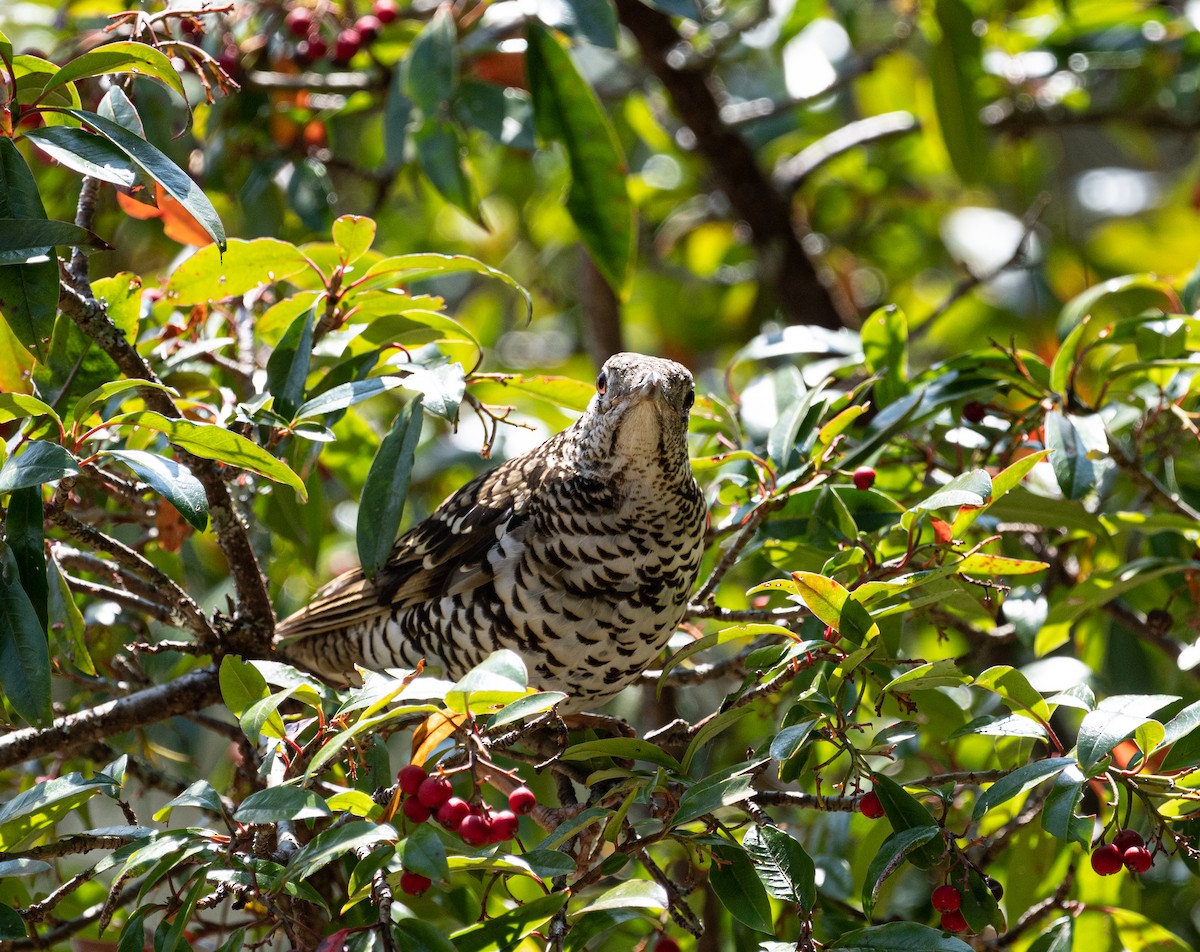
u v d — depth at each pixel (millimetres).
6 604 5543
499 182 13797
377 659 8398
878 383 8336
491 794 9141
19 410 5656
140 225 10594
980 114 11664
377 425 10266
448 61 8953
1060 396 7578
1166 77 13328
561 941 5164
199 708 7230
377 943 5055
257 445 6000
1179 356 7957
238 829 5520
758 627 6133
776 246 13383
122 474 7965
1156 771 5926
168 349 7887
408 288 13445
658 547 7289
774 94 16000
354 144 14102
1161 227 15000
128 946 5191
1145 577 7480
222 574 10617
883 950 5258
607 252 9859
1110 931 7059
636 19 12047
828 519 7309
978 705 8219
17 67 5668
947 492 5949
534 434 11180
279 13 10273
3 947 6164
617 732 7793
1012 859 7363
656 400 6906
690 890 5859
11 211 5484
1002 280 14359
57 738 6828
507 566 7562
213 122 9766
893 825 5664
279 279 7453
